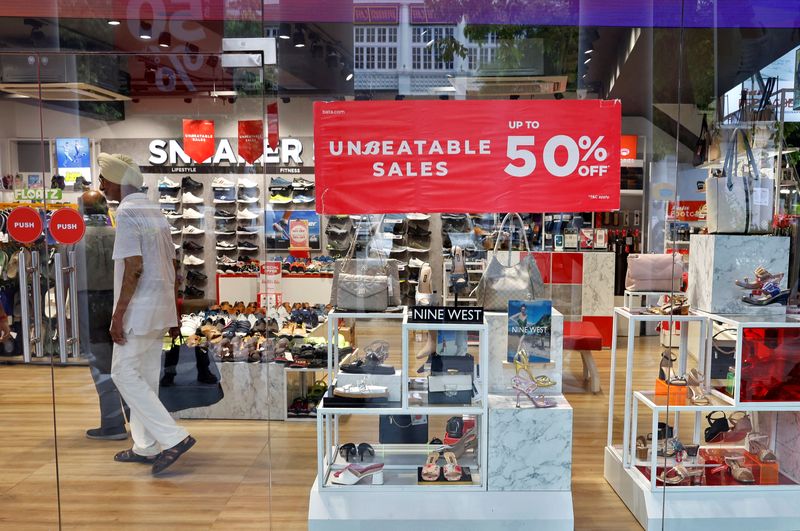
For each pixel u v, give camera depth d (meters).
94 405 2.54
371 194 2.57
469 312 2.32
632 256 2.87
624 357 2.92
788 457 2.47
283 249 6.60
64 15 2.53
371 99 2.81
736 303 2.52
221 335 2.75
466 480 2.39
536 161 2.54
